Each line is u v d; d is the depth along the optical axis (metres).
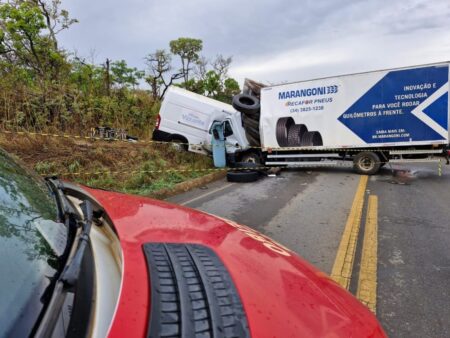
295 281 1.73
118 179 8.37
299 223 5.87
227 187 9.40
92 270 1.36
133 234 1.85
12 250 1.21
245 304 1.41
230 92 27.58
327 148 11.45
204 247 1.86
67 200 2.00
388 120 10.55
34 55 14.40
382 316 3.11
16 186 1.71
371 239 5.02
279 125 12.03
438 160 10.31
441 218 6.06
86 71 16.48
